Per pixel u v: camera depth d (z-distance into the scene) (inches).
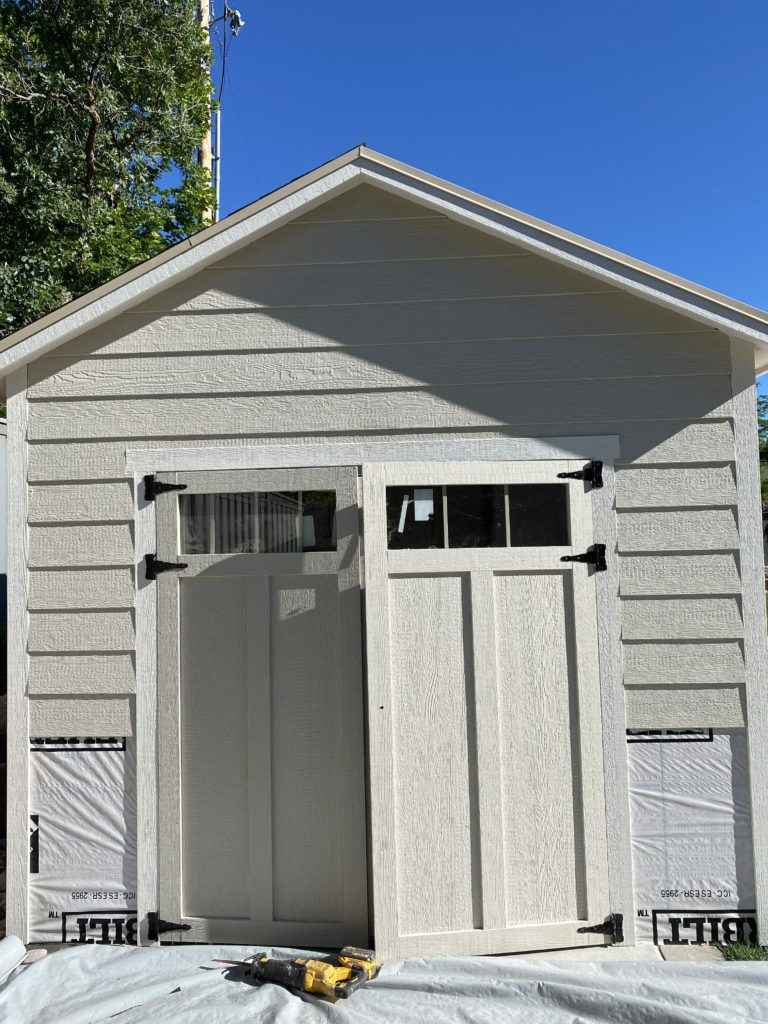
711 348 153.8
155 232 562.3
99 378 156.6
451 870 142.9
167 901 148.9
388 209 156.9
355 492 152.5
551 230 148.1
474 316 155.5
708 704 149.8
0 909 172.6
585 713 148.2
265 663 150.8
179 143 553.6
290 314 156.3
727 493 152.2
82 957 138.3
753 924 146.9
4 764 235.3
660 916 147.2
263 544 153.6
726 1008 119.8
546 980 127.0
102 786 152.6
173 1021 117.9
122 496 155.5
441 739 145.3
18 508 155.9
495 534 151.2
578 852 146.1
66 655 154.2
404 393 154.7
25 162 454.3
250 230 151.6
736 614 150.8
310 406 155.1
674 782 149.3
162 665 152.6
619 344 154.2
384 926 139.5
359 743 147.9
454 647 147.3
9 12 484.4
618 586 151.0
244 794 150.2
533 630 149.2
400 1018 118.6
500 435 153.8
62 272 467.5
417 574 148.0
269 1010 120.5
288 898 147.6
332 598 151.1
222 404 155.7
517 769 146.3
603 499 152.3
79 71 493.7
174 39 516.4
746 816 149.0
